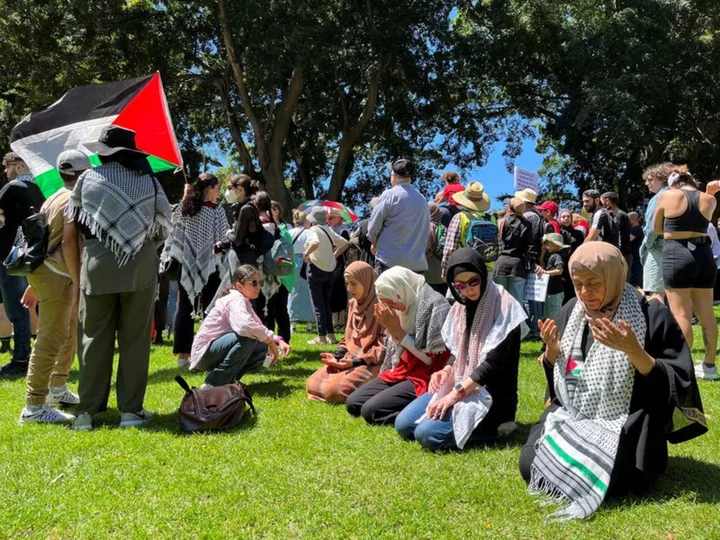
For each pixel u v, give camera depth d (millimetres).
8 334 7598
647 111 23453
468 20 26047
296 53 19062
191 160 26312
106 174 4348
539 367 6270
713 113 24406
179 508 3078
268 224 6637
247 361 5531
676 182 5770
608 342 2973
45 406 4621
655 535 2740
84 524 2928
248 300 5262
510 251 7785
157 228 4535
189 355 6500
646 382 3176
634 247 11500
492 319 3922
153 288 4520
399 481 3383
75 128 7773
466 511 3033
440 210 7887
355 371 5082
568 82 26000
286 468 3592
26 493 3264
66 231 4449
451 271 3865
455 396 3873
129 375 4484
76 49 21219
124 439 4145
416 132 26656
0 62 20500
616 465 3080
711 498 3090
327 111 24828
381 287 4457
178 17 21953
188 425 4293
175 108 24547
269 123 22562
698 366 5852
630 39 22609
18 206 6262
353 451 3873
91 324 4426
